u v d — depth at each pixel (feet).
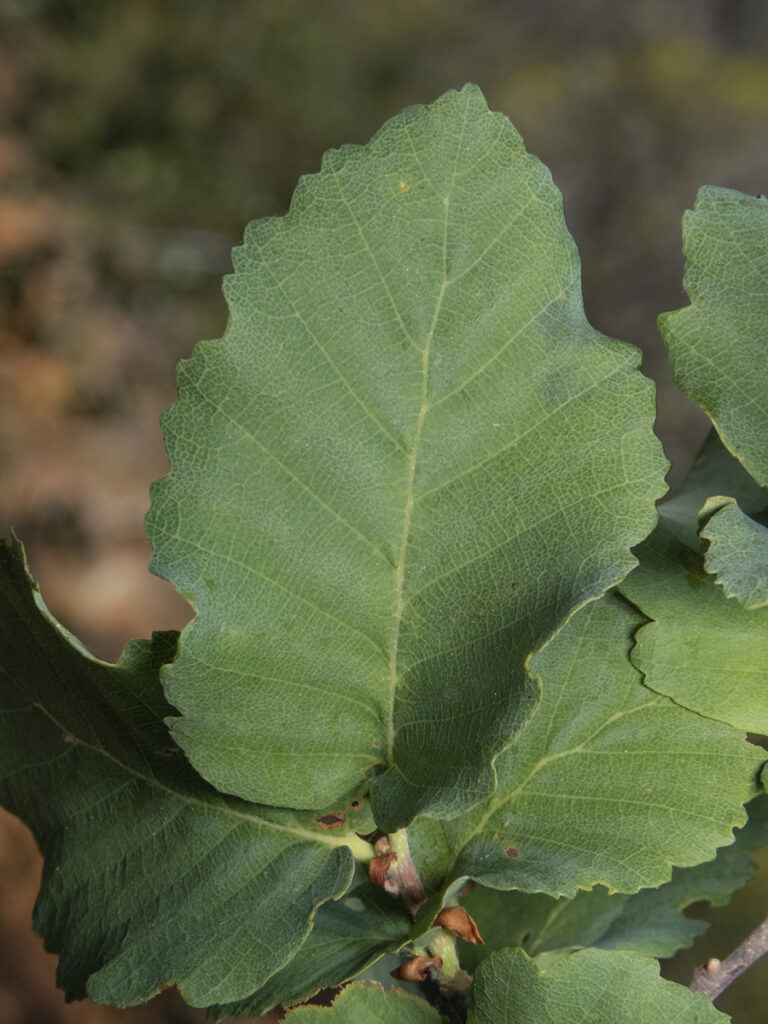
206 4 8.70
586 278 7.02
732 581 0.81
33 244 6.64
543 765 0.91
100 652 4.86
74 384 6.04
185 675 0.86
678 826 0.88
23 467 5.48
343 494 0.87
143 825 0.91
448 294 0.87
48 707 0.92
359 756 0.89
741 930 3.22
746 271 0.87
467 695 0.86
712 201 0.88
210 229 8.10
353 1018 0.87
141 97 8.33
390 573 0.88
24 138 7.67
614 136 7.50
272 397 0.87
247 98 8.66
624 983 0.85
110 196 7.78
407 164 0.87
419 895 0.90
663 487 0.86
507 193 0.88
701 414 5.56
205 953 0.86
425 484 0.88
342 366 0.87
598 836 0.89
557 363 0.87
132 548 5.34
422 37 9.00
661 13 8.41
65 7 8.39
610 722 0.90
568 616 0.83
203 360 0.87
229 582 0.87
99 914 0.90
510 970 0.85
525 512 0.87
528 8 8.91
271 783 0.88
